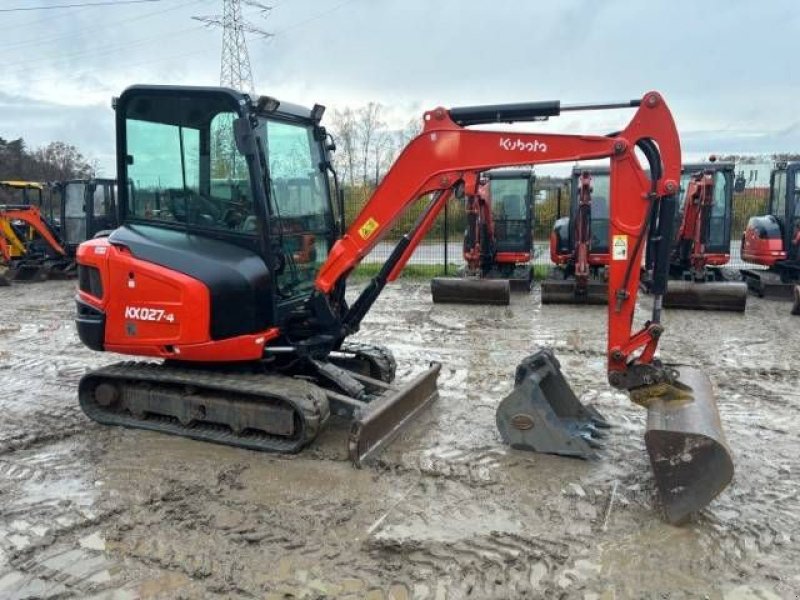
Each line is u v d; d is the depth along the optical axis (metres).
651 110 4.38
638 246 4.47
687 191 11.73
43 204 18.23
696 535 3.87
